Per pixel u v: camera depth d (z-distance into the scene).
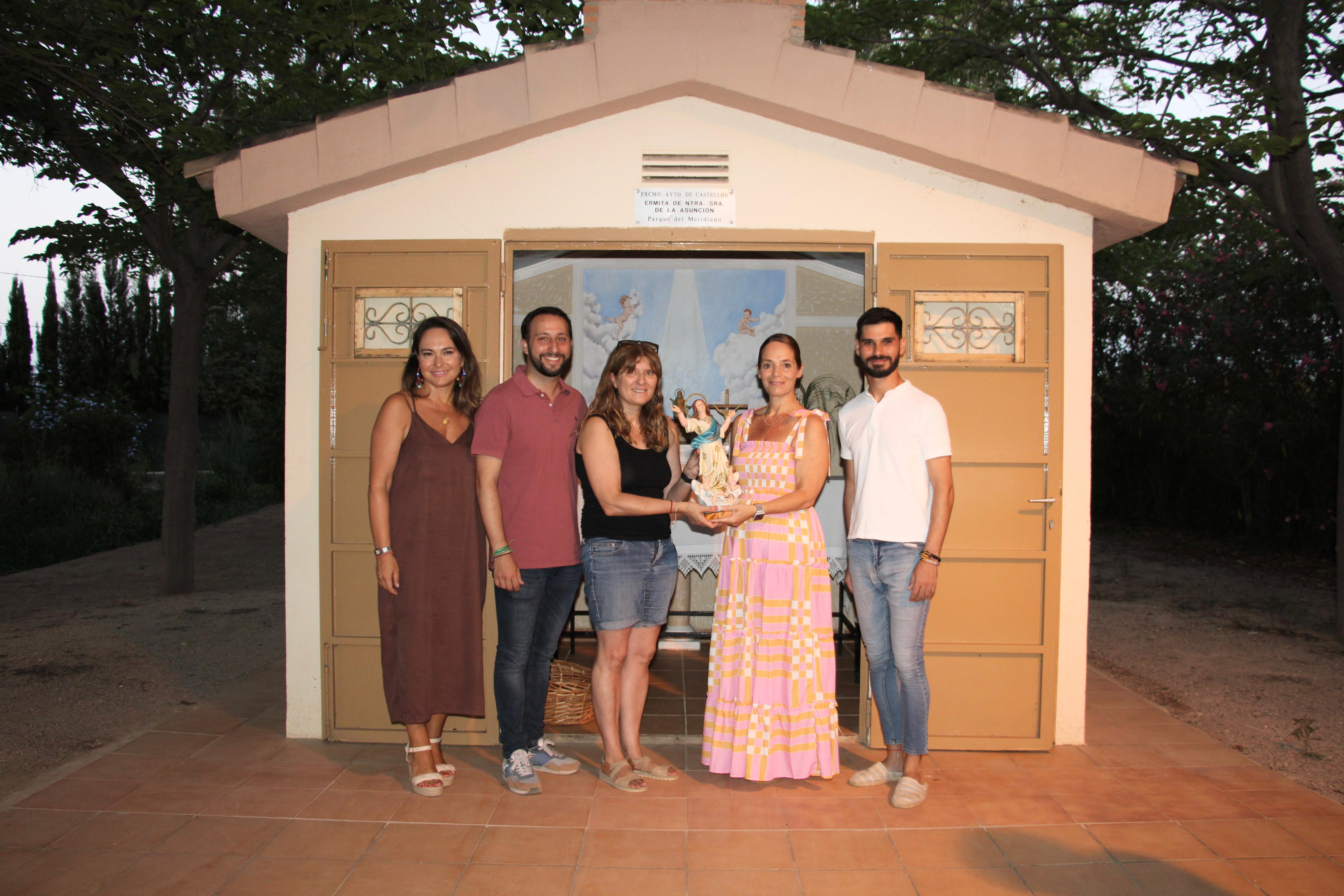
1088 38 6.93
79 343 20.97
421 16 6.16
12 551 9.21
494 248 3.59
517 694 3.14
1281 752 3.69
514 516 3.08
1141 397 10.84
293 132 3.42
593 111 3.47
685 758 3.55
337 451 3.62
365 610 3.62
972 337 3.61
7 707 4.25
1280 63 5.38
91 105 5.43
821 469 3.14
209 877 2.54
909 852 2.74
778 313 5.43
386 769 3.38
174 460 7.34
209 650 5.40
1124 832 2.88
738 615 3.17
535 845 2.76
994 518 3.60
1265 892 2.51
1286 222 5.70
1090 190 3.39
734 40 3.38
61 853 2.67
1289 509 9.13
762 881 2.56
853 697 4.54
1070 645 3.65
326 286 3.60
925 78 3.37
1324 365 8.24
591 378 5.43
